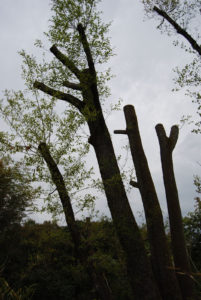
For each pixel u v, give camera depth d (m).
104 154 5.39
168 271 5.35
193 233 8.42
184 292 5.56
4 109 3.95
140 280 4.73
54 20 4.73
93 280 4.64
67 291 7.10
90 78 4.90
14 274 7.12
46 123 3.96
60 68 4.67
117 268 5.27
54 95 4.37
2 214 9.42
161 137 7.13
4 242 8.33
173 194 6.46
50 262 6.93
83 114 4.55
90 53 4.79
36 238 7.36
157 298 4.62
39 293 7.06
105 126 5.58
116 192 5.13
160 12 5.97
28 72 4.39
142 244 4.99
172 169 6.79
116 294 6.07
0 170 8.66
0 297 3.23
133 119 6.57
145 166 6.19
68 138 3.98
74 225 4.31
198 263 7.43
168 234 7.47
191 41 5.40
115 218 4.96
